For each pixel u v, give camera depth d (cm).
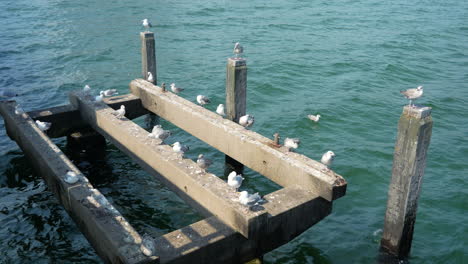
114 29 4150
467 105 2542
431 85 2848
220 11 4825
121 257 1050
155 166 1548
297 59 3281
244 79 1714
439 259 1376
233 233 1187
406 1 5488
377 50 3525
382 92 2728
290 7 5044
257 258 1255
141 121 2361
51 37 3869
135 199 1661
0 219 1534
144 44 2167
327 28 4178
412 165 1208
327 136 2184
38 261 1346
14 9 4819
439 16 4725
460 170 1877
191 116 1823
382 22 4422
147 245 1039
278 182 1496
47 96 2680
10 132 1906
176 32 4025
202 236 1172
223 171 1866
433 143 2098
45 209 1595
